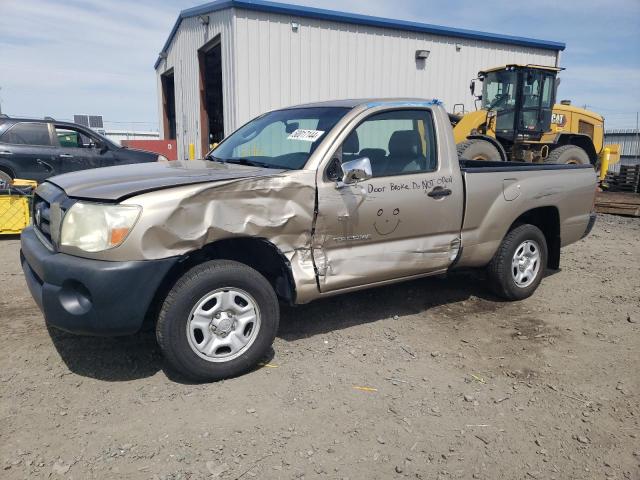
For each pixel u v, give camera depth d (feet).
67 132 33.60
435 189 14.40
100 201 10.55
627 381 12.20
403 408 10.78
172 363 11.10
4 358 12.26
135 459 8.92
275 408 10.60
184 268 11.61
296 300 12.43
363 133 13.58
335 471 8.82
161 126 84.33
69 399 10.69
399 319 15.55
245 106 43.27
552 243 18.45
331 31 46.37
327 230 12.63
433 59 52.90
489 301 17.42
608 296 18.30
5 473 8.46
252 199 11.52
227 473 8.66
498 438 9.91
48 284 10.66
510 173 16.28
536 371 12.59
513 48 58.34
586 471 9.10
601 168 48.42
